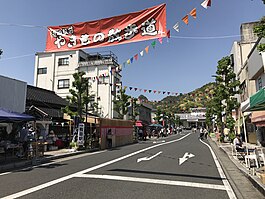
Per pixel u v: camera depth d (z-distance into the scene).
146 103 48.09
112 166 9.86
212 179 7.55
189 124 101.25
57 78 33.66
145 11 7.43
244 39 25.92
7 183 6.92
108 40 7.70
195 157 13.09
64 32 8.31
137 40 7.32
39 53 34.94
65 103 24.14
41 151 12.66
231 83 21.70
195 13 6.80
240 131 24.52
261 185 5.98
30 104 18.94
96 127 19.28
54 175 8.05
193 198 5.51
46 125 17.53
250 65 18.53
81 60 34.31
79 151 15.55
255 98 7.95
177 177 7.77
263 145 18.56
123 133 23.72
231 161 11.57
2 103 14.44
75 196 5.59
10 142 12.28
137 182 7.00
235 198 5.54
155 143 25.33
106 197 5.52
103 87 31.97
